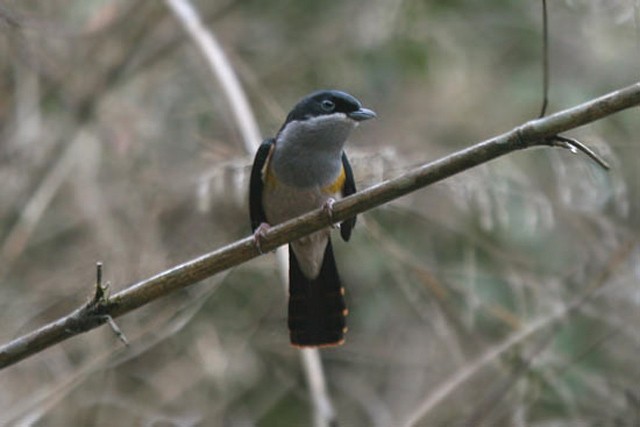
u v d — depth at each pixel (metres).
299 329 8.96
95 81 14.26
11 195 14.04
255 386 13.78
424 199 13.00
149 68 14.68
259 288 13.70
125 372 13.23
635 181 12.78
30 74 14.12
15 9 12.21
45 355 12.77
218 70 11.54
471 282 12.13
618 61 14.34
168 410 13.20
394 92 14.53
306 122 8.73
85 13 14.63
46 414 12.71
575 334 12.45
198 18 12.96
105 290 6.98
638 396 12.31
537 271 12.93
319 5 15.20
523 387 12.16
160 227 13.10
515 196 12.30
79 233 13.72
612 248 12.05
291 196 8.91
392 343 13.60
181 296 12.88
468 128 14.22
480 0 14.58
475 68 14.66
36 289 13.15
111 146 14.06
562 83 14.30
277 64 14.95
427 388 13.30
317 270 8.95
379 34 14.54
